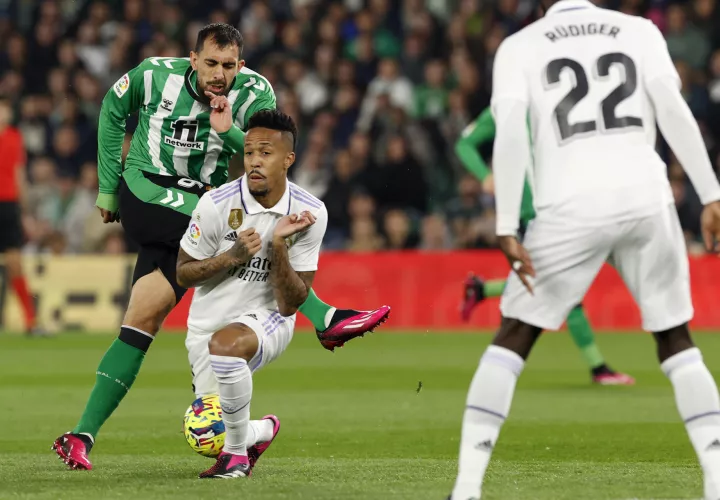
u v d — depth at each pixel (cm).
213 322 1777
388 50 6481
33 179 5953
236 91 1933
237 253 1672
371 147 5744
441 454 2062
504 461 1956
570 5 1512
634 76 1466
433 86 6097
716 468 1416
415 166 5644
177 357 4150
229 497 1551
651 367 3781
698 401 1441
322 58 6306
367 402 2878
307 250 1766
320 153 5822
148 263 1916
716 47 6097
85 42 6625
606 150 1447
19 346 4609
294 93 6084
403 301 5378
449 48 6256
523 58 1477
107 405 1856
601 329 5241
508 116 1438
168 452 2078
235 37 1898
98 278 5597
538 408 2733
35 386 3244
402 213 5553
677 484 1670
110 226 5762
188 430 1789
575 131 1452
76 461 1812
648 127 1470
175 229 1902
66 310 5581
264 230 1734
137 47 6512
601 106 1454
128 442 2209
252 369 1727
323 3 6631
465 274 5359
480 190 5525
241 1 6712
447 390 3145
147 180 1944
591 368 3306
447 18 6694
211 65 1880
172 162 1956
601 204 1429
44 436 2305
